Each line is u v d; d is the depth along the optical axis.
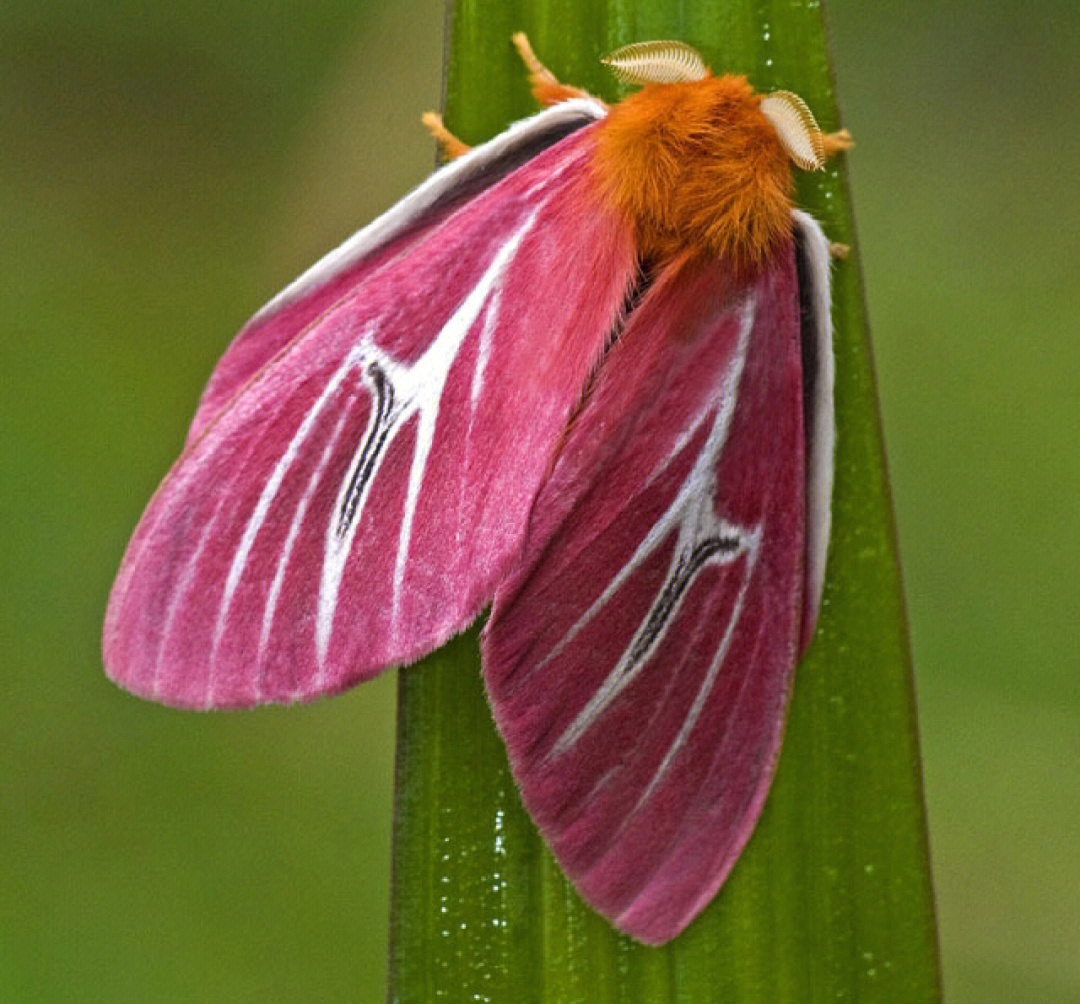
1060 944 0.26
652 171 0.21
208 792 0.27
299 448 0.21
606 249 0.21
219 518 0.21
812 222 0.21
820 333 0.21
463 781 0.22
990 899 0.27
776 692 0.21
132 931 0.26
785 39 0.22
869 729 0.22
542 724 0.21
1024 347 0.28
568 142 0.21
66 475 0.27
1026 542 0.27
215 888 0.27
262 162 0.28
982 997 0.26
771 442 0.21
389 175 0.27
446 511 0.21
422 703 0.22
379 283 0.21
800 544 0.21
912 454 0.28
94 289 0.28
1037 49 0.29
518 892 0.22
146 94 0.28
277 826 0.27
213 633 0.21
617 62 0.21
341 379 0.21
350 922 0.27
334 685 0.21
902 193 0.29
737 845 0.21
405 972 0.22
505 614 0.21
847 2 0.29
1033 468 0.27
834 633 0.22
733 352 0.21
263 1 0.28
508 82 0.22
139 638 0.21
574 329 0.21
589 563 0.21
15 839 0.27
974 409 0.28
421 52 0.27
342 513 0.21
